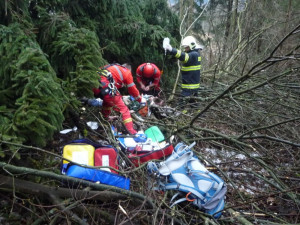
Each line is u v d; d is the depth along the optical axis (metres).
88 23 3.86
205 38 9.91
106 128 3.19
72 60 3.07
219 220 2.24
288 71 2.78
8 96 2.22
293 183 2.91
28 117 1.94
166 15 5.33
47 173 1.91
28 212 2.02
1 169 2.11
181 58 4.24
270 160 3.21
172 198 2.20
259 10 8.89
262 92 4.62
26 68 2.19
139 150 2.77
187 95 4.46
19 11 2.72
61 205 1.94
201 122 4.03
